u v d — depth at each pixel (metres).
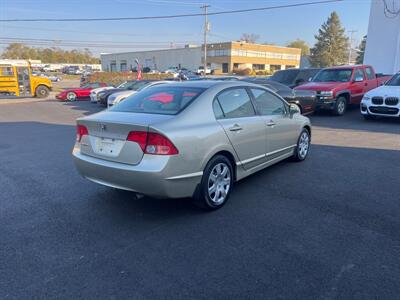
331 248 3.22
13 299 2.52
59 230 3.61
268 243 3.32
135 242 3.35
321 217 3.90
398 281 2.71
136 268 2.90
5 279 2.76
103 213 4.04
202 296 2.55
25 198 4.53
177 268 2.90
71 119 13.69
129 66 106.31
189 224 3.74
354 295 2.55
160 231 3.58
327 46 85.75
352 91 12.62
